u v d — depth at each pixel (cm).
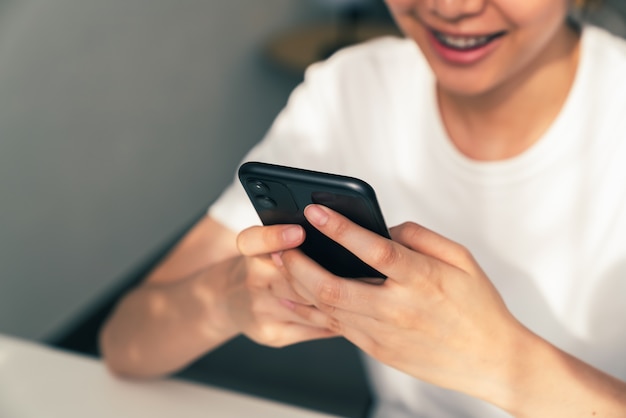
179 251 95
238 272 76
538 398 66
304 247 62
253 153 100
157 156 231
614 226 82
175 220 247
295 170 55
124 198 221
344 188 54
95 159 206
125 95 211
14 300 191
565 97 83
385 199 94
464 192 88
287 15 287
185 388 84
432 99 89
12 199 183
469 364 63
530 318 87
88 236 211
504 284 88
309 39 267
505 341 62
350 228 54
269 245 60
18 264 189
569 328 86
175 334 84
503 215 87
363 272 63
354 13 267
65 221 201
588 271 84
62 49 186
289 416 80
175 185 243
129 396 83
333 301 59
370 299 58
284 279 68
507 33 69
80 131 199
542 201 85
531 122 84
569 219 84
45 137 188
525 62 73
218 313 80
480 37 69
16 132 179
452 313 59
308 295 63
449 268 58
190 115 242
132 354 86
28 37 176
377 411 97
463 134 88
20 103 178
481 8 66
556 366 65
